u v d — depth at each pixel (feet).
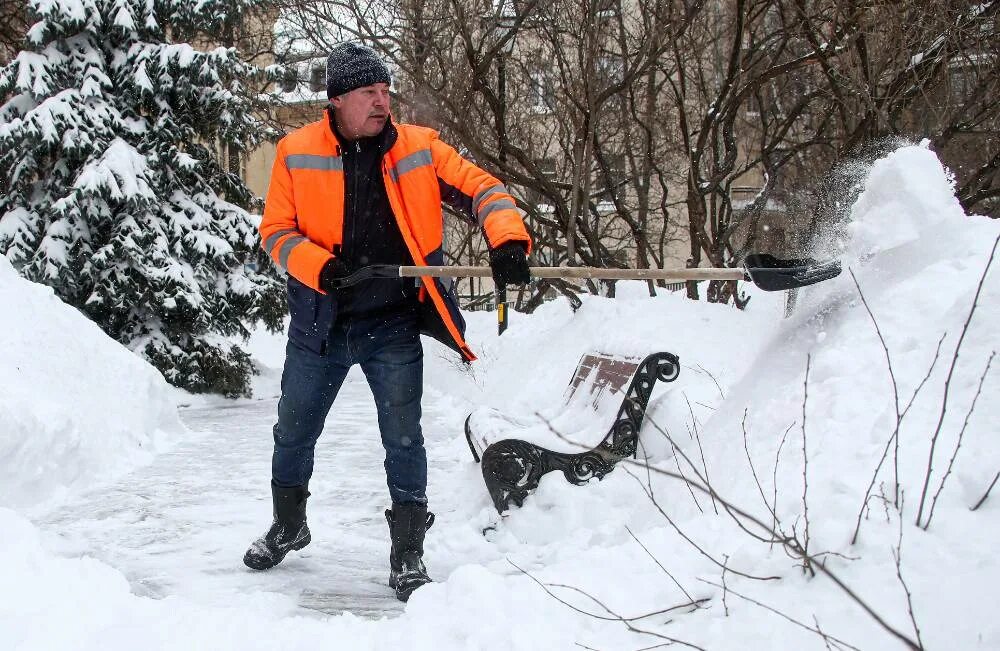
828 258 12.36
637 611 8.00
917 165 11.76
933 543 7.33
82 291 47.98
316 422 12.91
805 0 37.45
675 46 40.81
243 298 50.80
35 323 23.39
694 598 7.94
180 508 18.16
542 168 52.95
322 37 44.50
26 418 18.40
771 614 7.18
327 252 11.85
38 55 48.39
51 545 14.78
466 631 8.23
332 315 12.12
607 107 44.16
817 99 48.14
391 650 8.27
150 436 26.89
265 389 53.83
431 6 40.70
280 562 13.89
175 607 9.66
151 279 47.24
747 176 69.82
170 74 50.39
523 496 15.48
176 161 49.83
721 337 23.54
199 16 51.11
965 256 10.62
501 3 41.22
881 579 7.13
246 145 53.93
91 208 46.70
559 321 39.47
